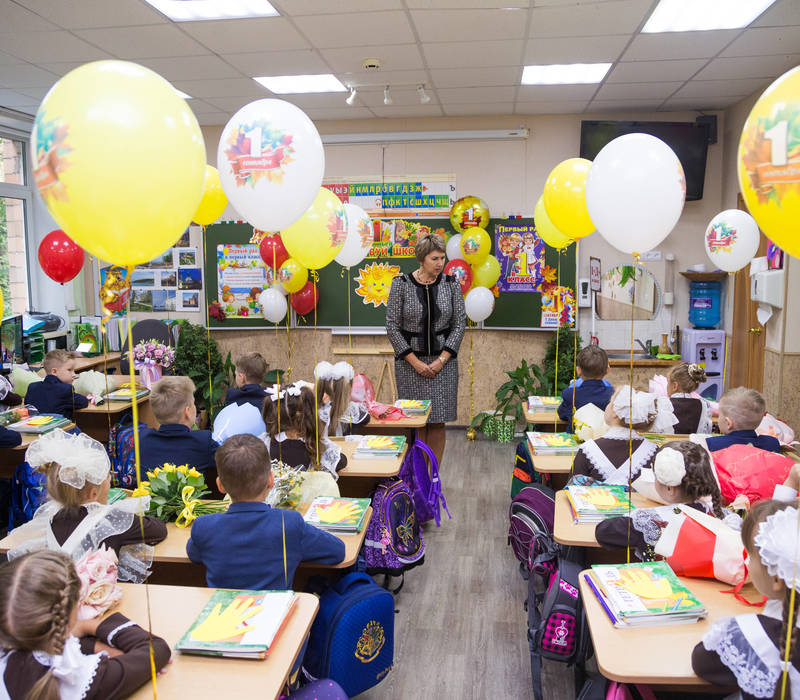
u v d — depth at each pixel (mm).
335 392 3076
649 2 3301
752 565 1297
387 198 6094
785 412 4711
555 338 5988
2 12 3418
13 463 3699
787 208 1241
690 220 5887
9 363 5051
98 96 1345
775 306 4746
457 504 4207
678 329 5984
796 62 4324
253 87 4914
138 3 3314
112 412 4277
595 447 2381
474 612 2852
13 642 1140
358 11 3418
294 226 2918
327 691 1563
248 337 6426
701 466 1812
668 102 5402
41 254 4352
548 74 4637
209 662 1340
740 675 1210
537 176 5949
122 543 1767
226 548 1715
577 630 2023
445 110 5676
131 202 1379
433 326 3959
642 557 1831
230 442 1765
